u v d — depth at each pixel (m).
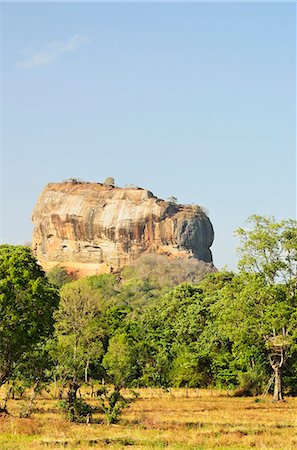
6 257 49.47
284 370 71.75
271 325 63.84
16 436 36.19
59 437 35.78
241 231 66.62
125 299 172.12
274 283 66.19
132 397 63.62
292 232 66.19
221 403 59.09
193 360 77.44
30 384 51.06
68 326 77.12
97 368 69.75
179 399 63.78
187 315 90.75
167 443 34.72
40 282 48.91
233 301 66.31
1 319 47.56
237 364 74.06
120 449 32.59
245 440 35.59
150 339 88.56
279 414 49.19
